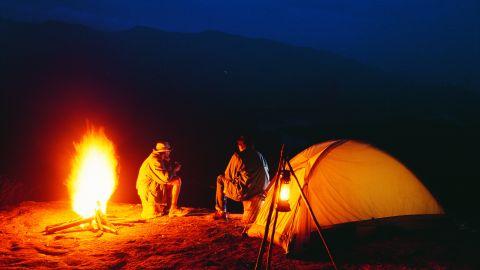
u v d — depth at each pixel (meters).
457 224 7.38
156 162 8.48
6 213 8.59
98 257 6.13
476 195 12.03
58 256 6.20
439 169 15.92
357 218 6.57
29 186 15.97
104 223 7.61
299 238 6.10
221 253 6.23
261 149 24.53
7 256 5.93
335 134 28.11
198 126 33.12
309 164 6.63
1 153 22.75
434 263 5.69
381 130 28.83
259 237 6.94
